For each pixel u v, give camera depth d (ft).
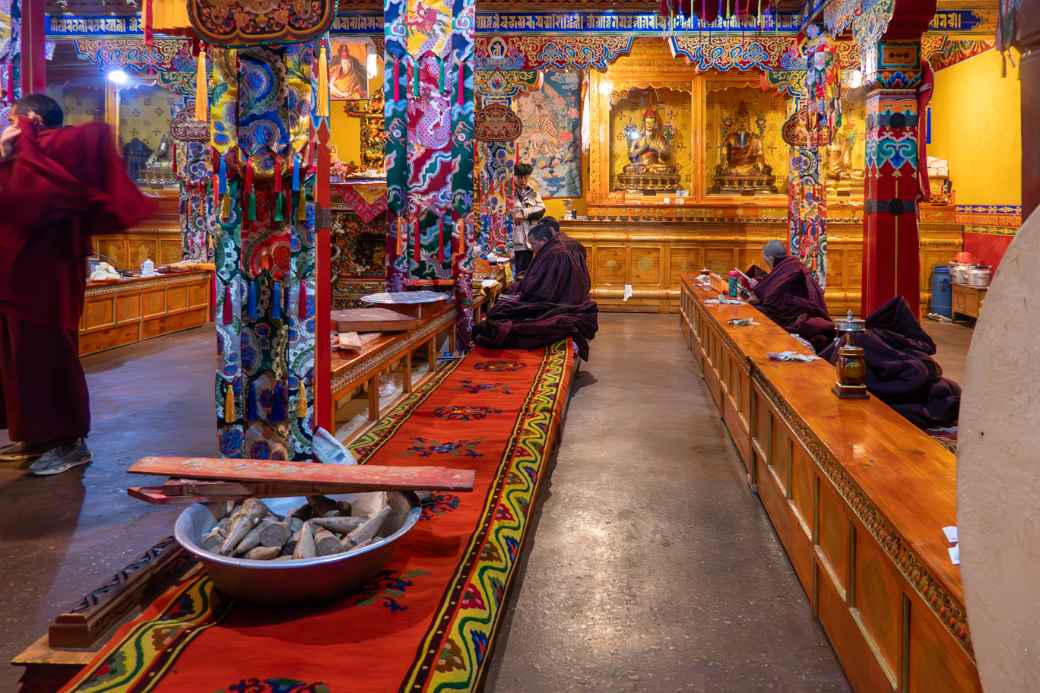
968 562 3.83
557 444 17.61
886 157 25.14
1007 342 3.60
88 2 36.99
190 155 41.32
